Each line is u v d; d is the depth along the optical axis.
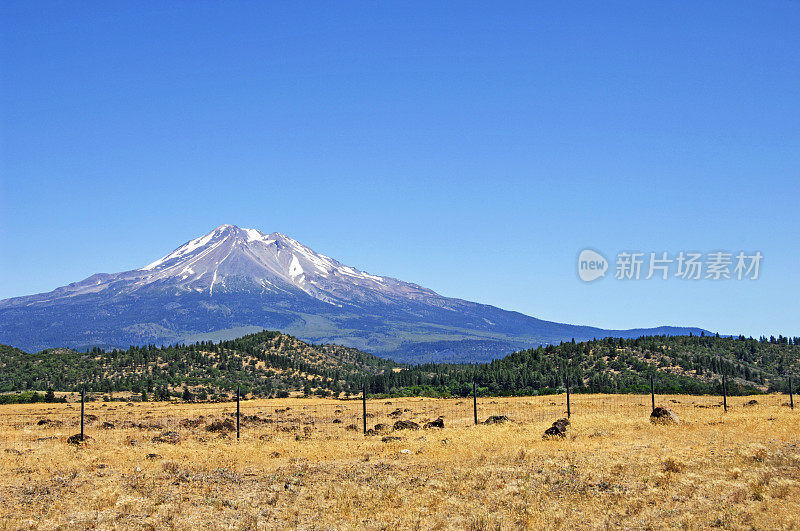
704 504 19.45
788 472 22.52
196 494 23.09
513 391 116.94
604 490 21.73
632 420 41.84
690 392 98.94
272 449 33.16
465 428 41.78
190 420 55.28
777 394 89.88
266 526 19.30
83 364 170.62
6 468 27.62
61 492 23.11
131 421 56.91
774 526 17.05
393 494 22.34
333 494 22.62
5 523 19.34
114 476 25.89
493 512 19.97
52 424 52.25
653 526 17.77
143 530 19.05
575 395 85.62
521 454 28.23
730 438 30.77
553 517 19.03
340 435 41.47
